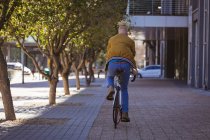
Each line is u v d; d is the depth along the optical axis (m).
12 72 57.69
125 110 12.46
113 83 12.10
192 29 39.81
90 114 16.34
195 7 39.22
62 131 11.80
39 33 19.23
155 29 48.00
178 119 14.71
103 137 10.84
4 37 14.63
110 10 18.77
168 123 13.61
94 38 23.41
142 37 62.16
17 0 11.74
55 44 20.12
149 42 88.12
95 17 18.31
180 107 19.38
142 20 43.88
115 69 11.88
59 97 26.02
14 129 12.07
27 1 13.17
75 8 16.34
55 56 20.27
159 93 30.44
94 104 21.03
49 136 10.98
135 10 43.84
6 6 11.60
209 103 21.66
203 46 35.06
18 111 17.33
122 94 12.41
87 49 34.94
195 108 18.84
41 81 53.41
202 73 36.22
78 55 35.75
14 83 47.50
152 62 92.06
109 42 12.28
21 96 26.86
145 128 12.43
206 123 13.65
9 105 13.85
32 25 16.42
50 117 15.17
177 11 44.12
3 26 11.91
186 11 44.00
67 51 27.98
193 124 13.40
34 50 49.88
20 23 15.01
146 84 45.62
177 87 39.19
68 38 22.17
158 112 17.11
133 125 13.05
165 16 43.94
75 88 37.38
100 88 37.31
